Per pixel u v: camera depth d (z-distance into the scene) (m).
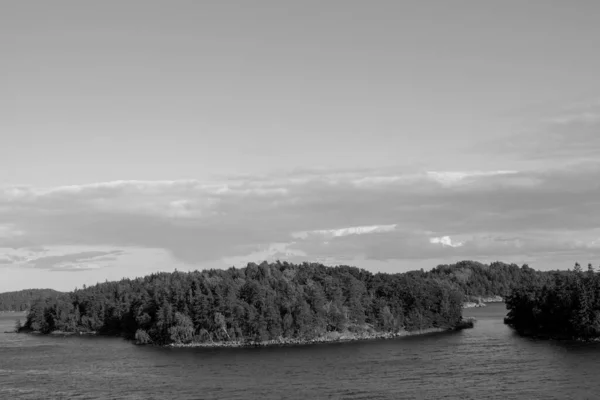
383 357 192.50
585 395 123.94
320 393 136.50
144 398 138.50
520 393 128.12
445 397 127.69
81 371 183.12
